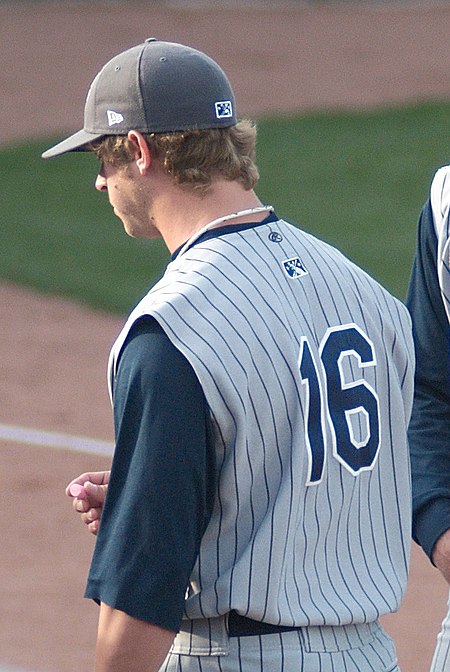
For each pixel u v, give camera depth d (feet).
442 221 30.17
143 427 23.32
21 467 79.97
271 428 24.22
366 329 26.30
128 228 27.04
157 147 25.44
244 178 26.20
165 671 25.11
